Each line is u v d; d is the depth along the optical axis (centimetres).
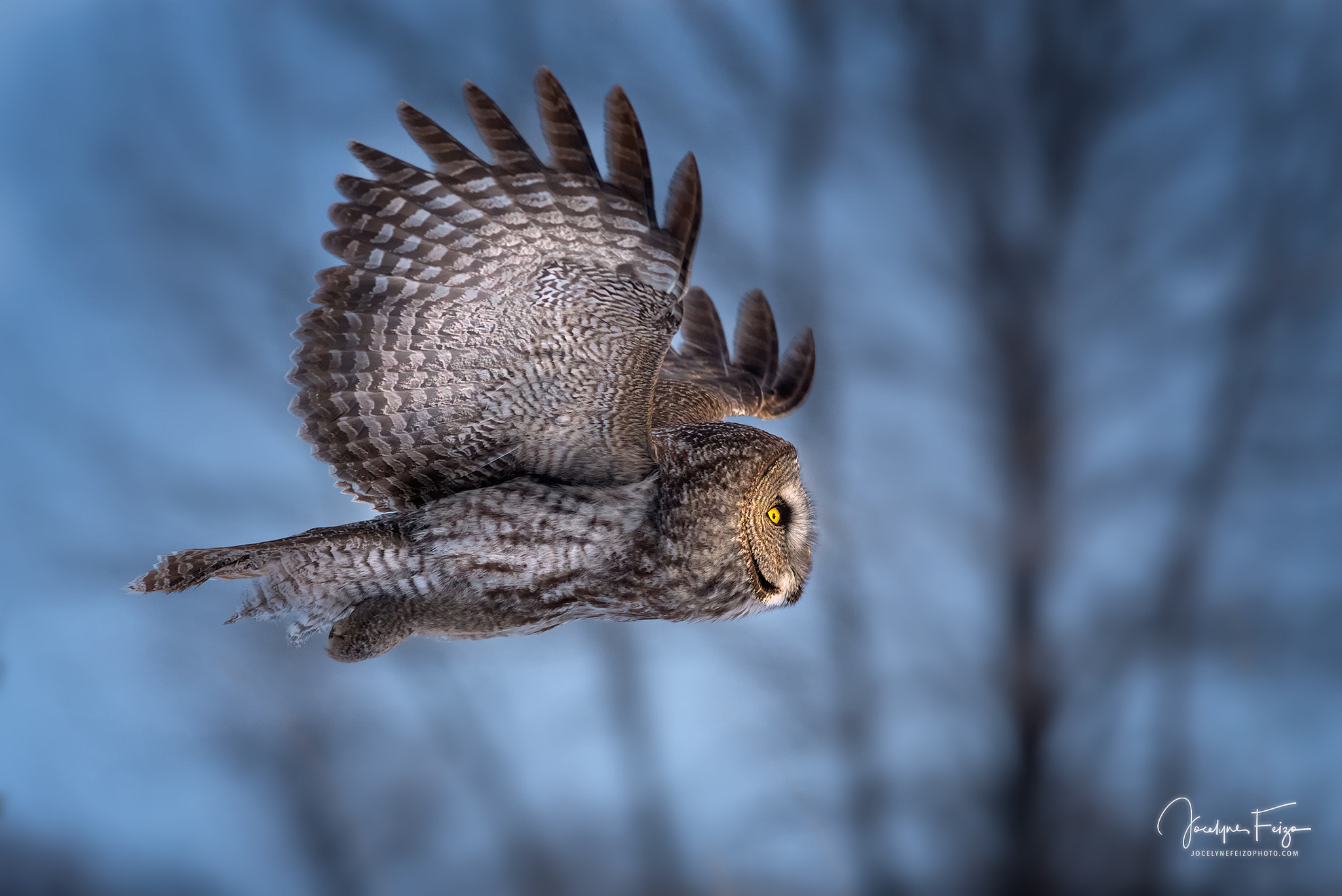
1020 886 1280
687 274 631
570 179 618
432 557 702
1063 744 1317
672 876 1262
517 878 1266
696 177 634
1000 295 1458
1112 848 1291
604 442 707
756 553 785
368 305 646
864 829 1291
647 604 747
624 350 666
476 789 1284
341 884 1262
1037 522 1346
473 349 664
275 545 674
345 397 669
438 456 699
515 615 727
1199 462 1347
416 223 627
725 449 771
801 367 1083
